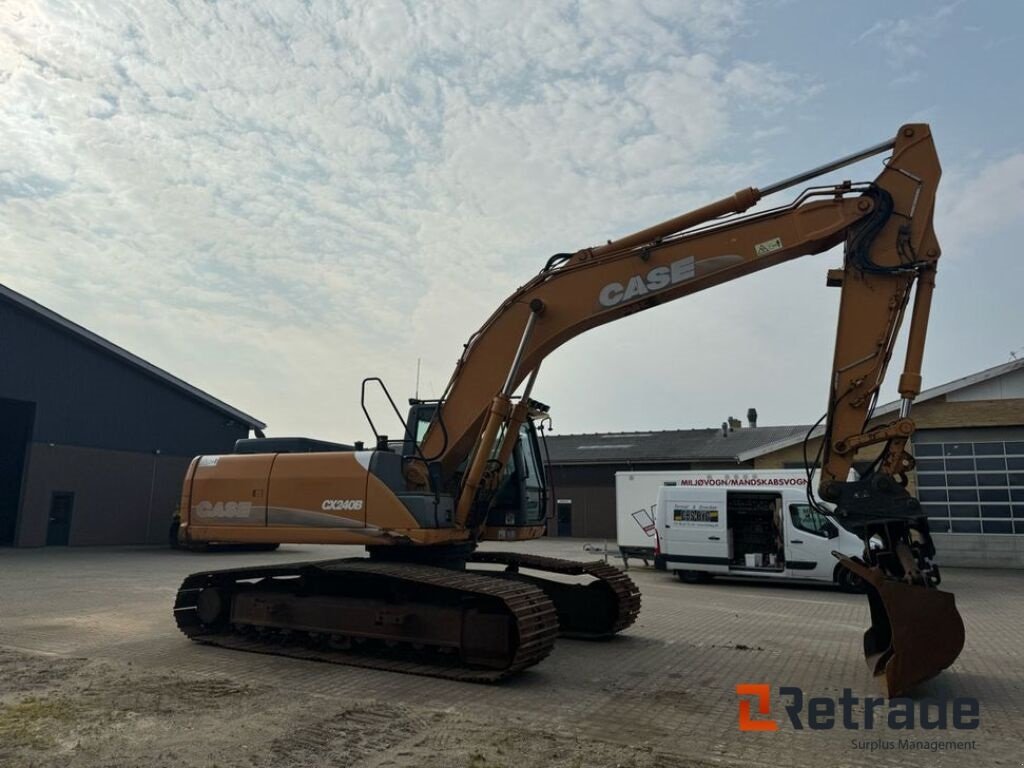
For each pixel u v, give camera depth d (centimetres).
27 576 1505
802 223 689
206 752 471
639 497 2020
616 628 889
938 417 2230
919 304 651
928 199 659
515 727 529
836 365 669
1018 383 2156
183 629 871
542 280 787
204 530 871
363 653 770
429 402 864
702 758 471
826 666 745
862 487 645
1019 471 2142
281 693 618
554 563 885
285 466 847
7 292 2080
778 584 1638
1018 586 1655
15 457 2281
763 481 1720
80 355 2327
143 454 2505
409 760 459
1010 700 615
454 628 713
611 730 527
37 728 516
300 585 830
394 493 782
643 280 739
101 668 702
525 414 825
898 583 614
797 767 459
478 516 818
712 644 868
